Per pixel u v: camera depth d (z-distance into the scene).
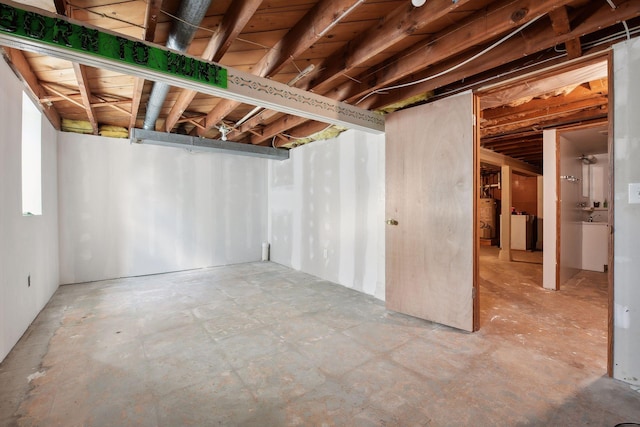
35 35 1.58
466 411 1.70
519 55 2.19
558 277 4.09
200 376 2.07
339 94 3.32
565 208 4.43
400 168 3.26
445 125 2.89
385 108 3.42
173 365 2.21
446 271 2.90
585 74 2.57
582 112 3.66
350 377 2.05
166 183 5.25
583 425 1.58
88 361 2.26
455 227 2.84
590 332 2.74
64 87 3.30
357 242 4.19
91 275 4.64
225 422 1.63
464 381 1.99
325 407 1.75
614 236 2.00
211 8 2.00
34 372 2.10
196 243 5.57
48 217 3.77
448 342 2.57
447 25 2.20
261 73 2.71
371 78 2.92
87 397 1.83
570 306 3.43
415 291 3.14
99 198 4.70
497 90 2.69
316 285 4.46
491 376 2.05
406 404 1.77
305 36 2.10
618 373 1.99
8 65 2.41
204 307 3.46
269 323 3.00
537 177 8.08
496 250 7.74
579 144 4.88
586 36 2.12
